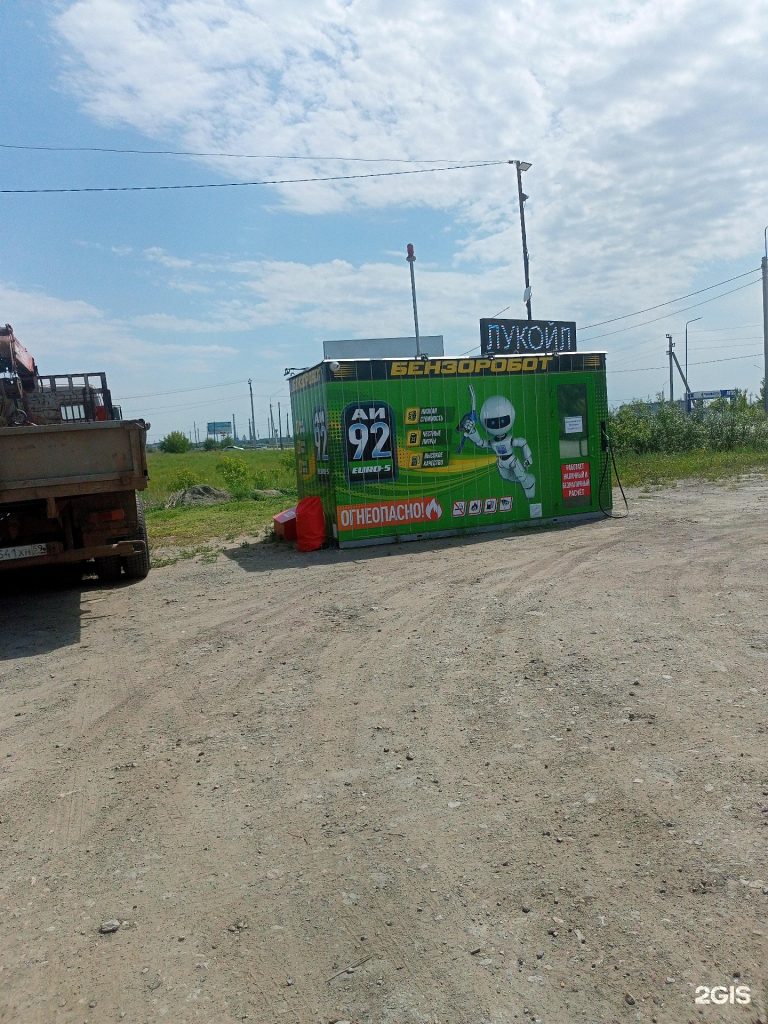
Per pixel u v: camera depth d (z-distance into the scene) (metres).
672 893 2.93
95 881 3.29
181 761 4.45
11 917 3.08
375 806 3.76
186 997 2.58
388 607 7.70
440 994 2.51
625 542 10.59
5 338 10.61
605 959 2.62
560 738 4.34
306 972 2.65
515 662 5.68
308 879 3.20
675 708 4.61
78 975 2.72
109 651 6.84
